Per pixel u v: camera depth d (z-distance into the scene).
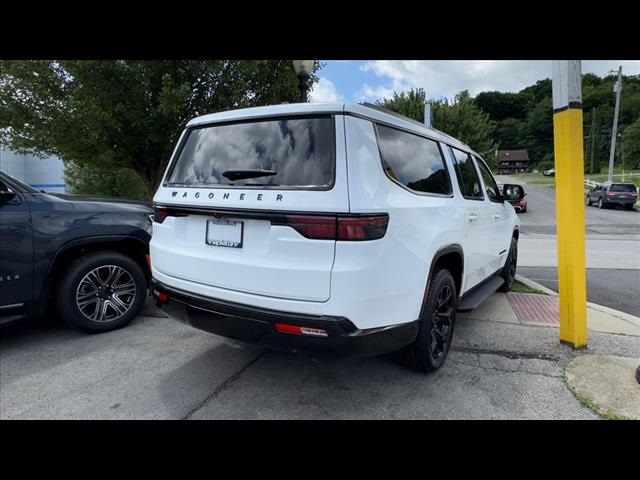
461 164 3.75
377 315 2.26
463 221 3.35
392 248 2.31
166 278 2.83
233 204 2.41
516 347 3.57
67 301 3.72
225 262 2.44
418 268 2.55
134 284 4.12
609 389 2.82
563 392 2.83
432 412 2.62
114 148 7.96
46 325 4.18
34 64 6.95
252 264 2.32
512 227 5.34
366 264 2.15
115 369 3.20
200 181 2.72
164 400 2.76
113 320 3.99
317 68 9.40
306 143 2.35
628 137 50.72
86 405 2.70
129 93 7.28
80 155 8.12
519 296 5.31
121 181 15.00
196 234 2.68
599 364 3.18
